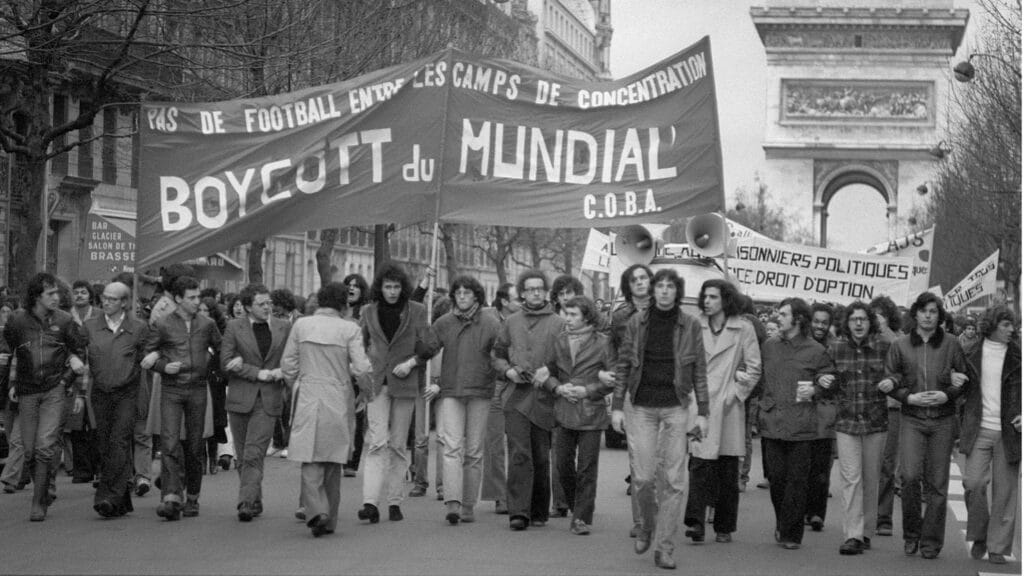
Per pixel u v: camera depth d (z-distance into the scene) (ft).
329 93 56.59
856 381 50.26
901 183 377.50
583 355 52.01
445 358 53.98
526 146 56.90
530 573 42.91
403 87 56.65
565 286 61.21
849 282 95.40
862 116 376.48
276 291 66.85
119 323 54.19
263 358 54.34
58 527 51.90
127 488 54.95
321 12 130.82
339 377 49.80
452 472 53.62
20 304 76.13
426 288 61.93
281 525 52.75
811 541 52.80
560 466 54.19
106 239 99.81
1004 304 49.01
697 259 97.25
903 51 374.22
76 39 88.33
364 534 50.62
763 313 109.50
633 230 77.15
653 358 45.01
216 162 56.49
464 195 56.80
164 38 104.68
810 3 375.66
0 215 140.77
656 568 44.60
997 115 161.48
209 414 66.23
